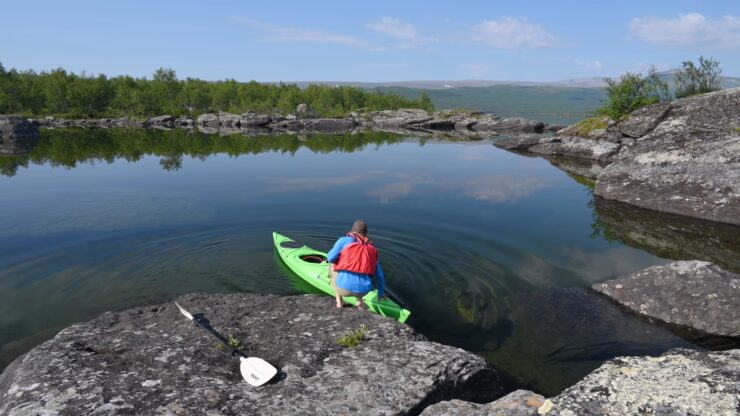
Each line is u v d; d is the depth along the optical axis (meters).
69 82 74.44
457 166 20.56
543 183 16.20
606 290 6.82
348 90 84.44
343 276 5.62
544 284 7.25
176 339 4.60
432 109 80.62
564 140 25.45
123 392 3.59
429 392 3.85
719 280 6.08
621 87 24.56
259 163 21.77
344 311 5.49
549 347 5.52
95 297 6.70
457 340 5.70
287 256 8.06
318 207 12.30
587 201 13.30
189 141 34.59
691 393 3.09
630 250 8.97
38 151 26.78
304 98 80.69
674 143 16.53
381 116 68.00
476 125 54.62
